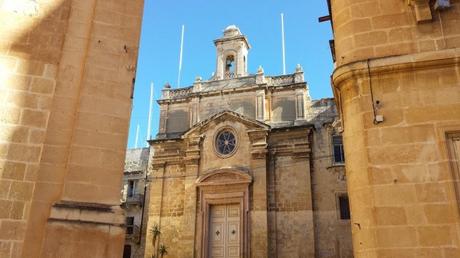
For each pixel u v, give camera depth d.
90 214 8.04
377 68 7.99
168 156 31.56
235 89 32.41
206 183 29.27
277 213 27.69
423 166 7.37
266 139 29.44
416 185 7.30
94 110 8.74
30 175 8.05
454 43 7.99
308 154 28.56
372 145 7.73
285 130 29.44
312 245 26.27
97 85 8.92
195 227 28.67
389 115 7.81
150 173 35.03
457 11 8.20
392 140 7.66
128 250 33.00
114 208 8.29
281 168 28.75
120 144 8.76
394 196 7.34
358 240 7.54
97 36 9.26
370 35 8.46
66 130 8.52
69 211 7.93
